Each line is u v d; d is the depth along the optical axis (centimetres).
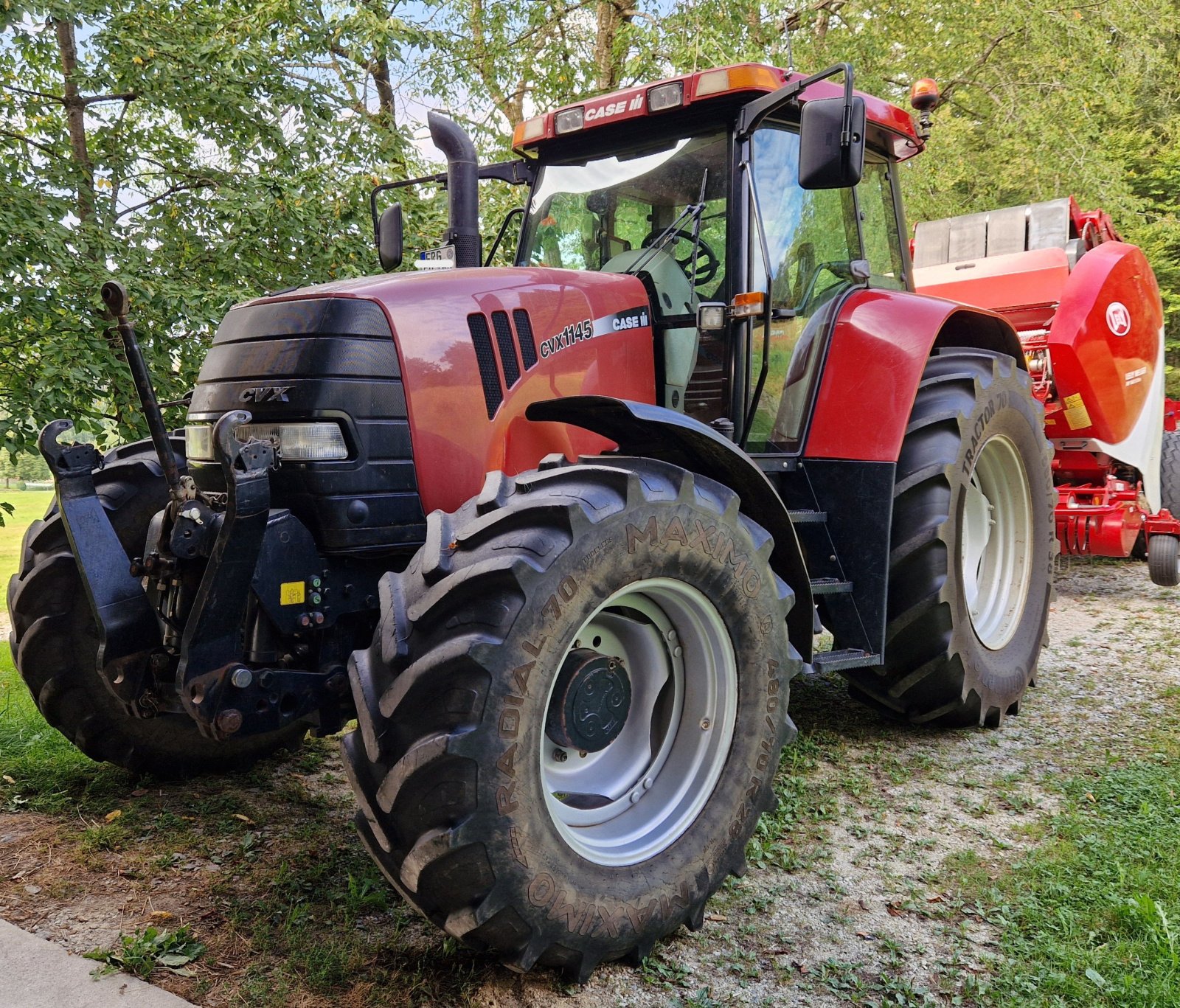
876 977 225
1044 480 431
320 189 768
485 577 205
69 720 316
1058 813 313
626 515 223
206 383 276
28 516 1678
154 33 761
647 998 217
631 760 254
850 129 278
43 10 665
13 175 677
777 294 346
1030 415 420
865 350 358
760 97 323
